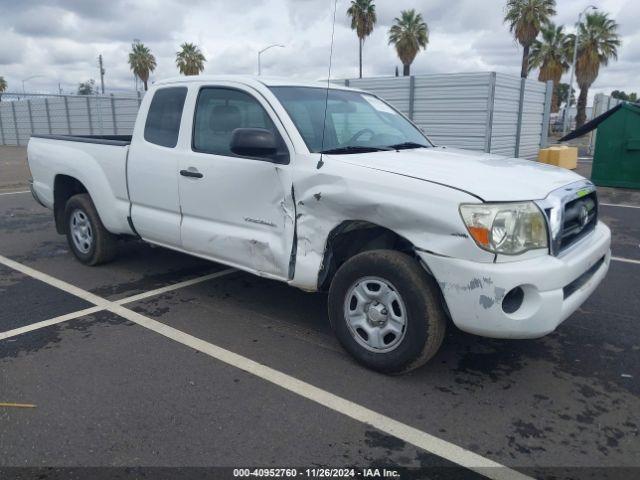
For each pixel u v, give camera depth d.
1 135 40.78
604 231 4.21
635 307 5.08
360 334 3.79
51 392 3.46
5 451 2.88
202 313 4.80
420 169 3.64
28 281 5.71
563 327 4.60
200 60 51.25
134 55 53.44
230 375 3.70
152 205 5.09
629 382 3.68
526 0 37.78
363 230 3.94
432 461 2.85
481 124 19.27
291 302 5.08
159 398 3.40
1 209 10.25
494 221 3.17
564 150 17.38
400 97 20.86
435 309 3.41
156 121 5.04
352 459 2.85
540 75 46.59
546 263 3.26
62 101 35.34
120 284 5.58
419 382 3.63
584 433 3.10
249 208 4.23
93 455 2.86
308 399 3.41
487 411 3.31
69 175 5.95
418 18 40.81
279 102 4.19
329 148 4.06
